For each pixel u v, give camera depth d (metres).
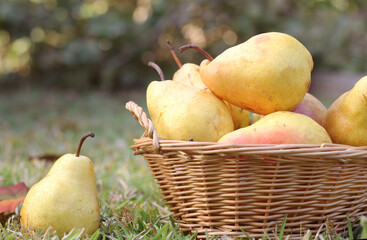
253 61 0.73
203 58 2.60
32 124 1.67
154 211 0.81
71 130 1.53
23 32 2.53
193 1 2.37
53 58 2.46
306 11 2.52
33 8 2.47
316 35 2.44
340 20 2.54
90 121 1.69
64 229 0.72
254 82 0.73
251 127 0.71
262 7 2.36
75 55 2.40
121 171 1.04
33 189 0.74
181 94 0.75
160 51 2.64
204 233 0.72
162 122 0.74
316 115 0.78
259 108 0.75
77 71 2.54
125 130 1.51
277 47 0.73
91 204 0.73
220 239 0.70
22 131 1.54
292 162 0.68
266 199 0.69
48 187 0.73
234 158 0.68
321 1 2.64
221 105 0.75
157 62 2.65
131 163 1.10
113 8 2.62
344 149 0.68
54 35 2.59
